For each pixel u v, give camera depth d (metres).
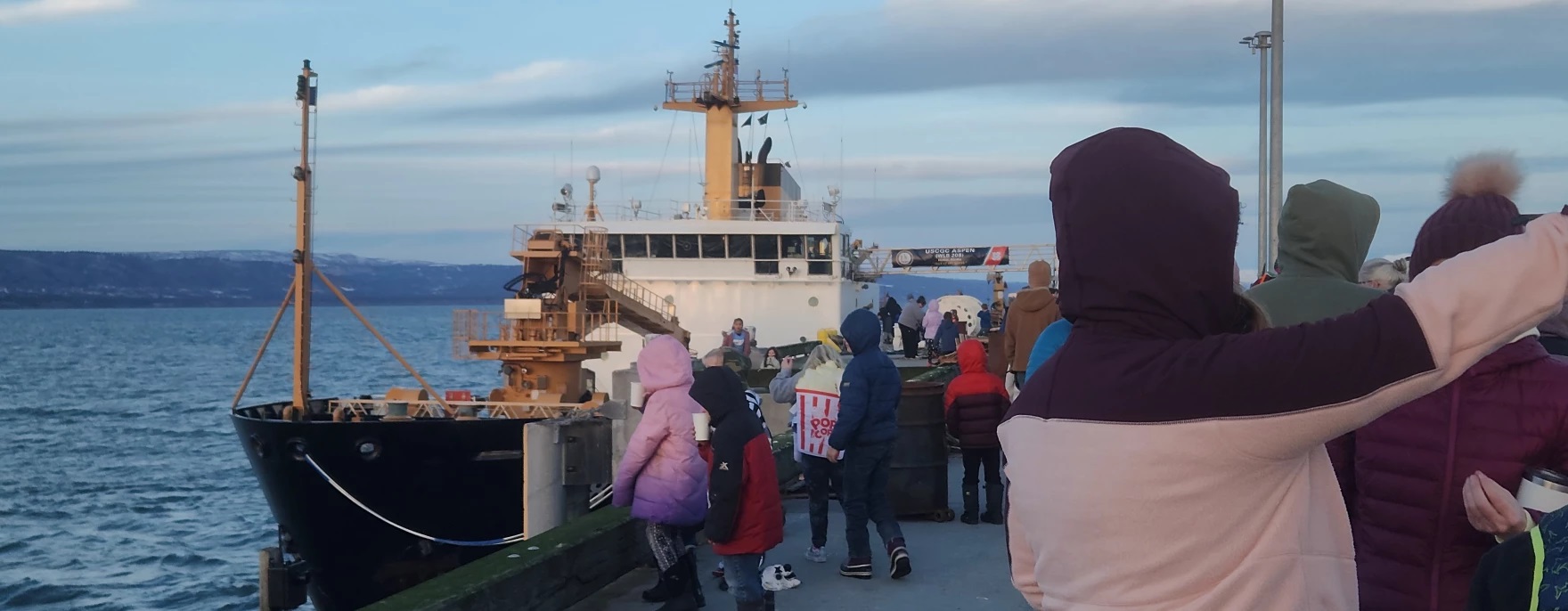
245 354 131.62
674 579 6.77
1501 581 1.88
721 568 8.23
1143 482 1.84
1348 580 1.98
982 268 43.03
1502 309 1.72
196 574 21.66
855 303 35.47
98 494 30.98
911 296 34.22
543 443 8.68
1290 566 1.85
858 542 7.80
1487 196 3.17
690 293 31.19
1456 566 2.89
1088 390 1.94
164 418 53.66
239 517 27.48
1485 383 2.86
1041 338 4.50
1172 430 1.82
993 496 9.65
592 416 9.32
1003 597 7.30
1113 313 1.97
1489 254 1.76
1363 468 3.08
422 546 14.38
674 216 32.38
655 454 6.70
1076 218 2.01
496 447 14.23
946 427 9.95
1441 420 2.90
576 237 19.70
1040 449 1.99
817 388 8.30
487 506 14.31
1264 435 1.78
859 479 7.75
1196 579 1.86
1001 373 13.84
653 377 6.75
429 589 5.76
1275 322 3.92
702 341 31.08
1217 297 1.96
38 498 30.44
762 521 6.11
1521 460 2.79
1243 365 1.78
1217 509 1.83
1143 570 1.87
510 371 16.42
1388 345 1.72
